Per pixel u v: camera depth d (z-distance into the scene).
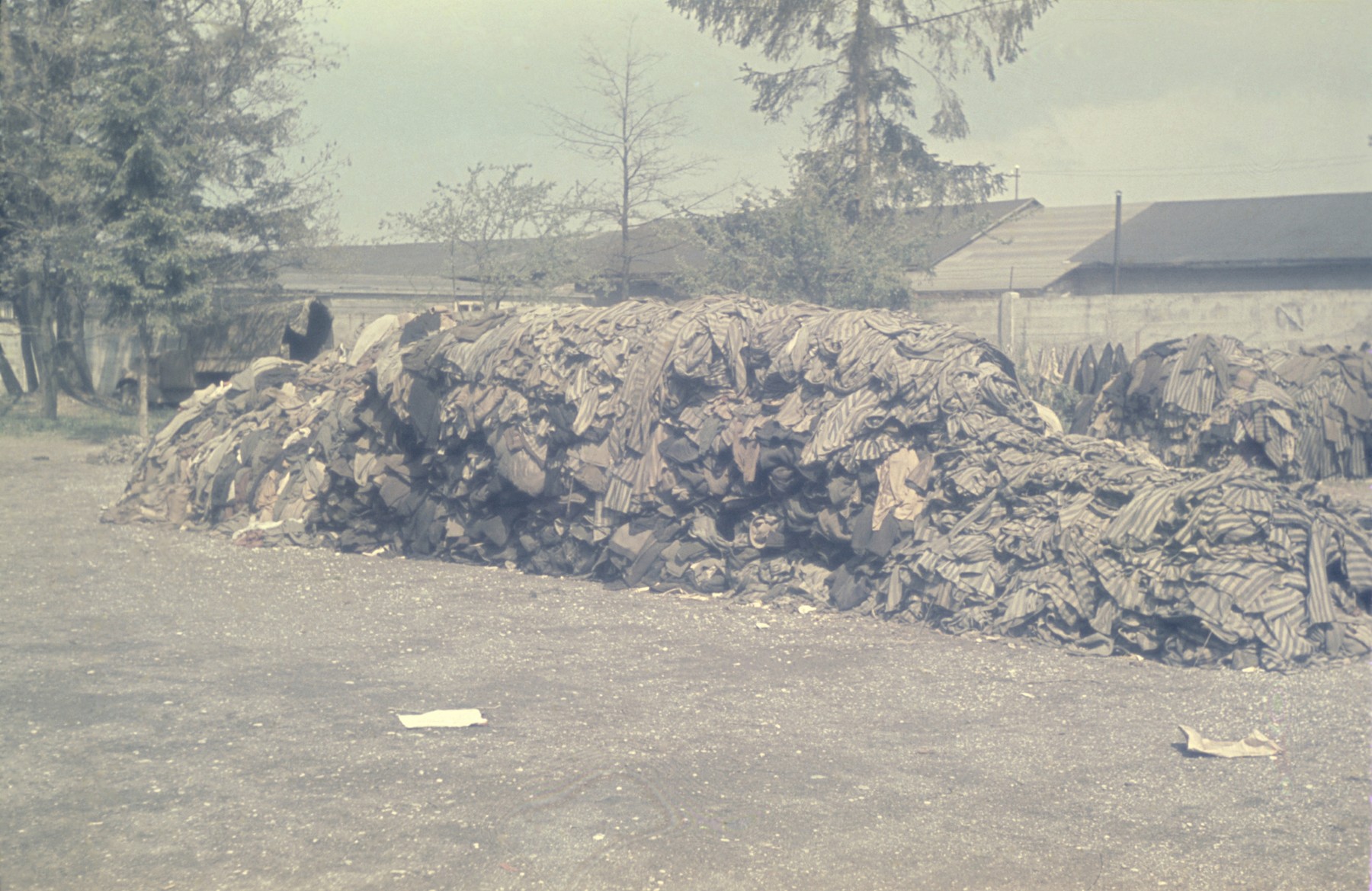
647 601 9.14
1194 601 7.17
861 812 4.68
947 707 6.22
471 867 4.13
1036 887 3.99
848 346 9.65
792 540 9.45
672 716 6.00
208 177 28.09
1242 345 14.76
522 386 10.45
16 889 3.94
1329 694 6.41
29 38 25.84
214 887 3.97
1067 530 7.97
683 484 9.73
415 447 11.48
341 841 4.36
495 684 6.62
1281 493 7.95
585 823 4.54
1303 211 31.02
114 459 19.58
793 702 6.28
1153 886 4.00
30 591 9.21
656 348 10.05
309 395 14.09
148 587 9.47
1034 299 19.41
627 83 26.95
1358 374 14.58
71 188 24.33
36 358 32.62
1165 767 5.24
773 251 21.22
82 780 5.00
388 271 39.66
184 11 27.67
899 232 21.94
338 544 11.57
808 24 22.75
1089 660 7.27
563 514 10.20
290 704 6.17
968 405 9.28
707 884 4.00
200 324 28.19
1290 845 4.34
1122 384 14.73
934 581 8.34
